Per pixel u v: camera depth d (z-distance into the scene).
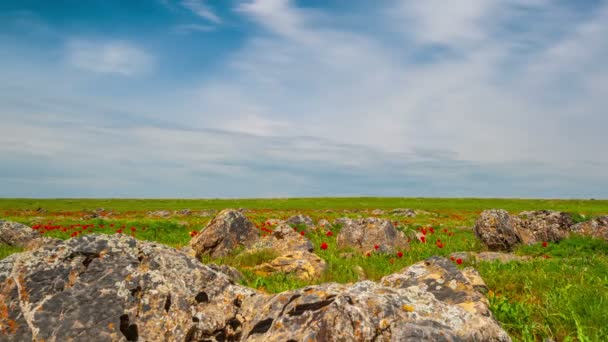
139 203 83.00
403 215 57.31
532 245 22.69
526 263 16.03
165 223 31.72
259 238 21.61
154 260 7.25
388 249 21.03
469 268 12.03
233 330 6.63
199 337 6.46
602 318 8.76
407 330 5.29
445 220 45.84
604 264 15.69
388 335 5.35
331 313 5.42
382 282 9.95
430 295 6.61
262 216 49.09
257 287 12.34
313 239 26.66
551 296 10.48
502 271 14.40
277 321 5.75
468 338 5.72
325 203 85.25
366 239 21.72
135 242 7.61
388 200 93.94
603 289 11.39
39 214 54.31
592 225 24.02
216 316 6.71
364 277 15.40
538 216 26.58
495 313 9.23
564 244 22.11
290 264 15.23
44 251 7.11
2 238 23.84
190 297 6.86
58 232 28.27
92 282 6.73
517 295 11.50
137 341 6.18
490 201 88.44
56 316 6.25
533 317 9.38
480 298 8.46
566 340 7.97
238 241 20.95
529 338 8.12
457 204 80.94
